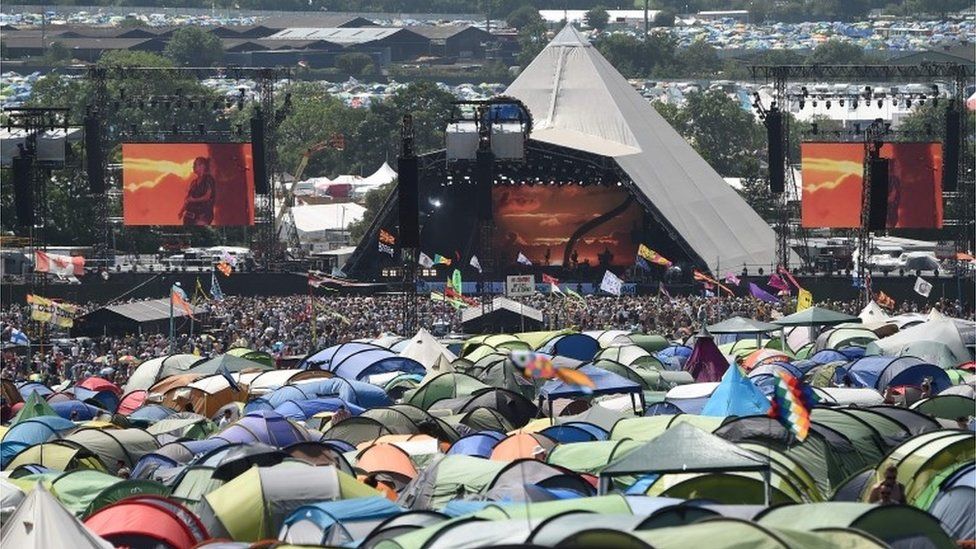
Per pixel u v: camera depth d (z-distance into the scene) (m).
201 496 37.50
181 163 110.88
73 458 47.09
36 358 81.75
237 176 110.81
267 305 102.31
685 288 117.12
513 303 91.00
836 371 58.97
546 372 23.44
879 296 100.06
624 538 25.69
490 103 101.38
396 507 34.88
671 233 119.62
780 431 39.44
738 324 72.31
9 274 119.12
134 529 34.31
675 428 34.28
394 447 45.22
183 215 110.75
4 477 41.03
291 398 59.81
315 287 115.12
